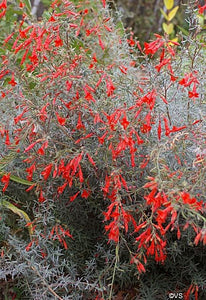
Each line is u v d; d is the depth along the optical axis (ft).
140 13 23.49
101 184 7.90
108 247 8.88
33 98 7.87
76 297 7.95
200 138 6.96
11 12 12.16
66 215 8.68
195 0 8.23
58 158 7.15
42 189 8.23
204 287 8.24
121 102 8.07
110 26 9.81
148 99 6.83
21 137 7.23
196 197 7.00
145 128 7.04
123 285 8.89
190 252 8.71
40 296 7.58
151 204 7.25
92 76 7.72
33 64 7.71
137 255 7.81
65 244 7.89
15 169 8.52
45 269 8.07
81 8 10.52
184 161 7.33
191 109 8.19
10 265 7.71
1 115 8.28
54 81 7.23
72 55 7.74
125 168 7.94
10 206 8.38
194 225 6.59
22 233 9.09
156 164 6.55
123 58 10.05
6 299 8.45
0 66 8.94
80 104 7.43
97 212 8.93
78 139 7.74
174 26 19.95
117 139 7.48
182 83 6.90
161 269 9.00
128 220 7.57
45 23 7.22
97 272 8.09
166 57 7.92
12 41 11.60
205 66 8.48
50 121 7.42
